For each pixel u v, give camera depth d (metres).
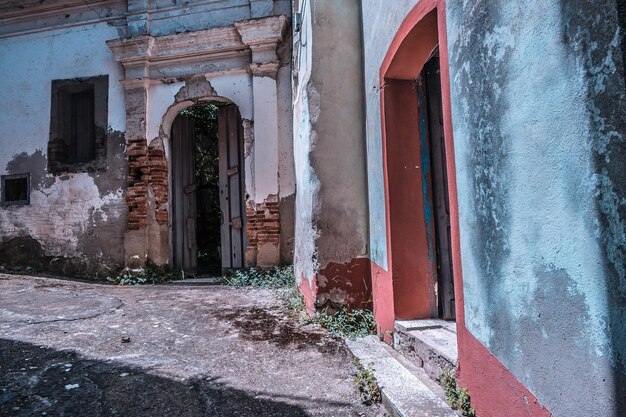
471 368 1.99
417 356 2.73
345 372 2.91
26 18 7.89
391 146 3.23
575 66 1.20
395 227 3.17
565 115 1.25
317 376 2.86
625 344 1.03
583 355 1.20
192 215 8.35
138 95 7.29
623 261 1.04
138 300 5.17
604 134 1.09
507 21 1.55
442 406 2.12
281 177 6.87
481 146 1.80
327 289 4.00
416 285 3.17
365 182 4.14
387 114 3.26
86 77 7.61
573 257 1.23
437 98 3.30
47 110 7.71
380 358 2.94
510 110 1.55
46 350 3.22
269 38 6.84
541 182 1.38
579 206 1.20
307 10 4.49
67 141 7.84
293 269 6.23
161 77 7.29
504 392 1.68
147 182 7.19
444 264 3.16
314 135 4.12
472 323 1.96
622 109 1.03
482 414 1.88
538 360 1.43
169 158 7.57
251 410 2.43
